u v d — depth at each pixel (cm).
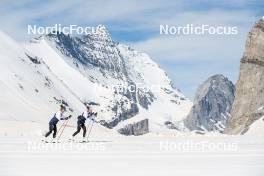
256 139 4584
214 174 1759
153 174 1773
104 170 1903
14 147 3203
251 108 11912
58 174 1770
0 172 1817
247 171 1842
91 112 3922
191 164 2123
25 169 1923
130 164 2134
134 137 5244
